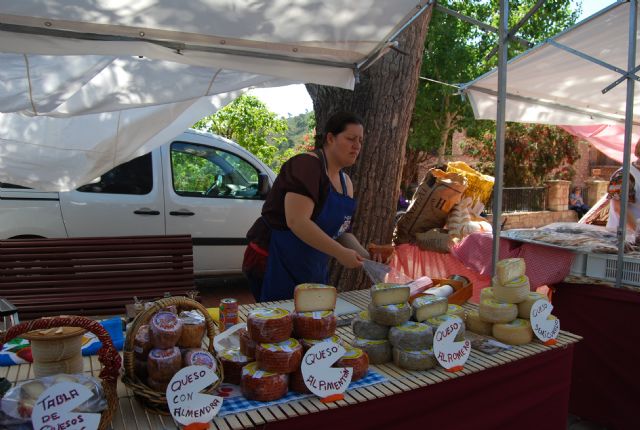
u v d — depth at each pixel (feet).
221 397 3.86
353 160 6.85
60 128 9.69
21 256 9.80
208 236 15.78
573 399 8.87
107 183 14.66
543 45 9.27
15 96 7.07
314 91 12.34
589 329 8.59
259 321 4.21
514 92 12.34
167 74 8.02
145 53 6.32
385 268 6.69
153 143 10.52
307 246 7.18
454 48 29.66
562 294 8.99
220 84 8.46
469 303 7.16
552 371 5.83
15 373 4.52
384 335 5.14
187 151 15.85
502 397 5.32
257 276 8.13
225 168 16.35
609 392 8.39
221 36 6.41
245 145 37.40
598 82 11.82
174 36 6.22
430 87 30.81
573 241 8.79
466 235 11.58
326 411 4.10
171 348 3.98
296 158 6.77
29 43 5.62
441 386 4.76
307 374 4.12
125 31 5.93
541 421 5.82
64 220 14.11
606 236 9.37
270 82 8.82
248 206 16.29
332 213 6.91
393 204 12.03
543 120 13.97
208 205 15.74
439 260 11.50
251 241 8.14
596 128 17.88
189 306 4.38
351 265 6.52
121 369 4.61
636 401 8.09
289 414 3.90
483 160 41.52
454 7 30.73
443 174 12.25
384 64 11.48
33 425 3.27
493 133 38.88
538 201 36.50
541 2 7.07
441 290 6.66
